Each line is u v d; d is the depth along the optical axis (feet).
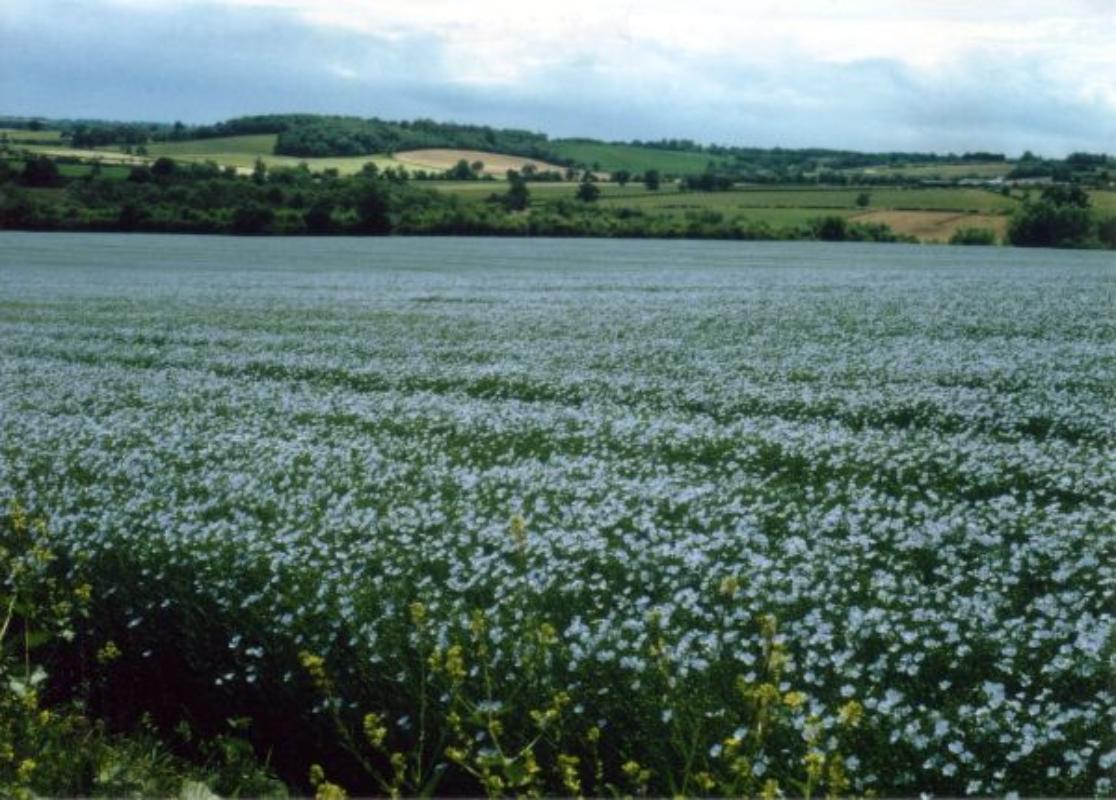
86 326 111.34
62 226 340.39
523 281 172.45
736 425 51.16
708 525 32.96
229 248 274.77
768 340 89.20
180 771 22.79
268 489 37.68
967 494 38.32
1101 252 264.31
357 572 27.76
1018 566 28.17
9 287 163.94
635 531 32.73
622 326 102.94
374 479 39.83
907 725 18.88
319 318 116.67
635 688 20.67
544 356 81.97
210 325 111.14
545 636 20.21
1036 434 49.60
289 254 253.65
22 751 21.72
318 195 363.76
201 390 68.54
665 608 24.57
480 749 20.24
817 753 16.19
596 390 64.54
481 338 95.61
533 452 45.96
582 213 372.17
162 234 337.72
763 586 26.37
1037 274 176.04
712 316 111.24
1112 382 63.52
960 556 30.50
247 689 24.17
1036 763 18.19
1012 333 91.20
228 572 28.50
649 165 509.76
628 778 18.98
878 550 30.40
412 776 20.58
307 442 49.37
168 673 26.30
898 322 101.35
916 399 57.72
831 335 91.86
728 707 20.03
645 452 46.03
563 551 30.01
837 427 51.34
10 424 56.13
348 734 21.39
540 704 20.52
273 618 25.35
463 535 31.07
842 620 24.30
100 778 21.33
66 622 27.04
